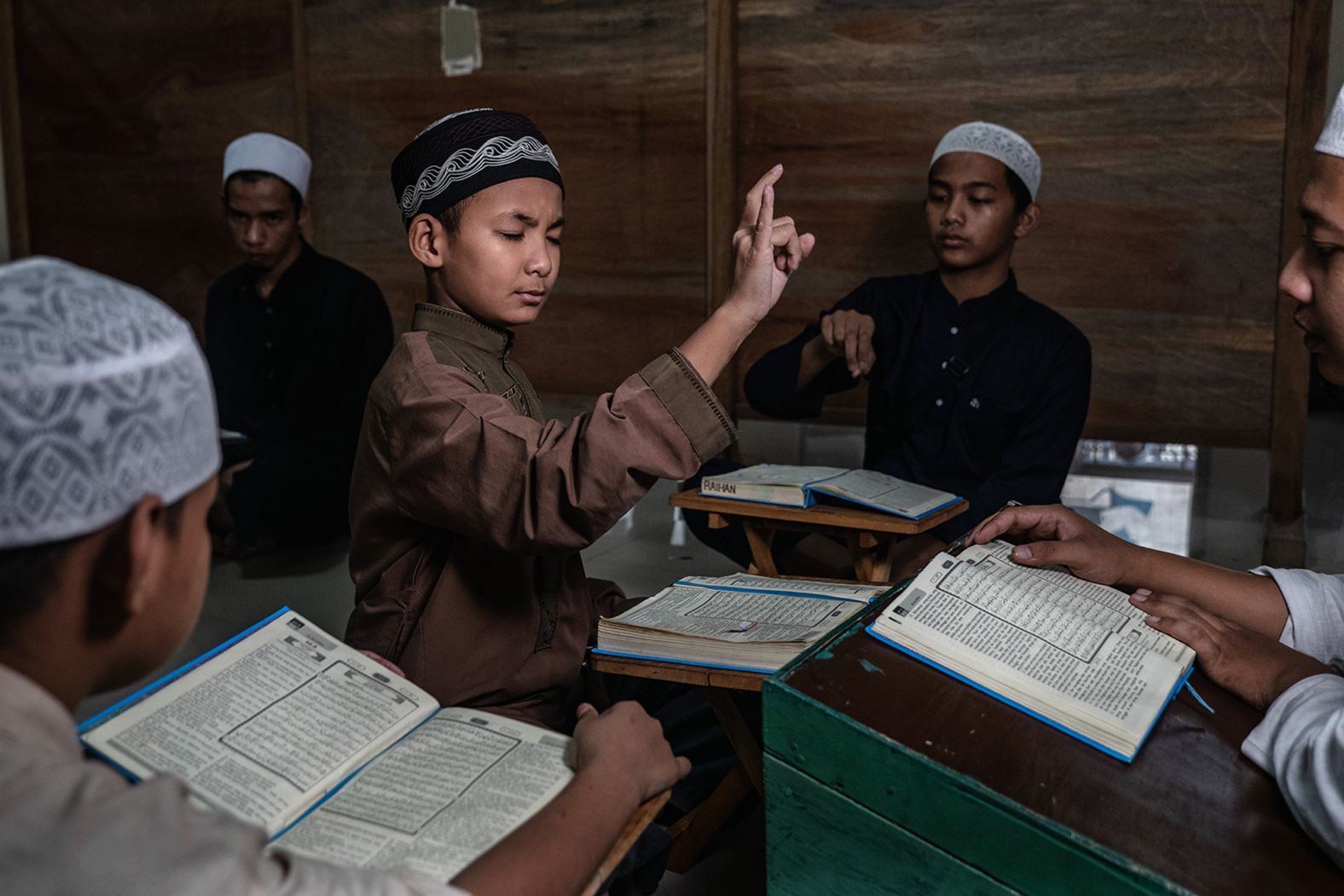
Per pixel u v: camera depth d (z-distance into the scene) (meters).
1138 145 4.17
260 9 5.20
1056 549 1.69
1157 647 1.51
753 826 2.27
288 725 1.27
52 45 5.57
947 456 3.20
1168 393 4.27
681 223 4.84
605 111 4.85
